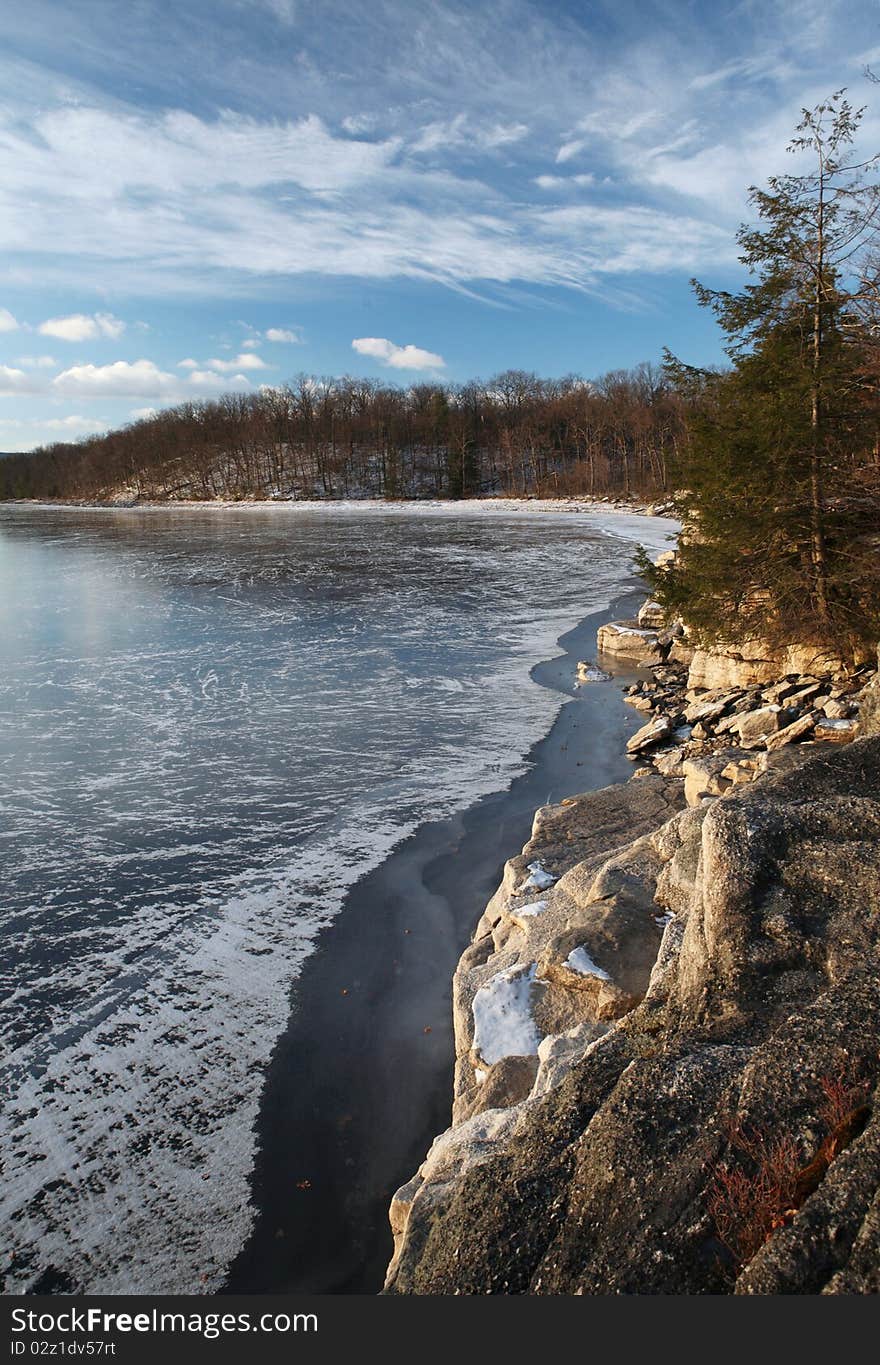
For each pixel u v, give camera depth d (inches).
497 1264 138.6
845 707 489.4
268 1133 264.2
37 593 1427.2
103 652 983.0
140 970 352.5
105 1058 298.5
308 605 1302.9
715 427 588.4
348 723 700.0
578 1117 164.2
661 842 318.3
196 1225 231.8
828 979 175.8
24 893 419.2
